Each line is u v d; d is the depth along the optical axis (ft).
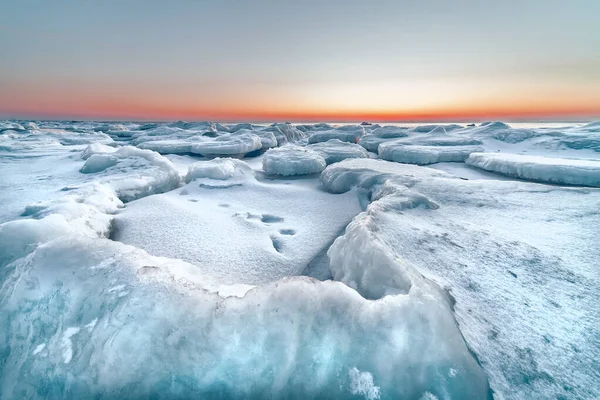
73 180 11.95
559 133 23.21
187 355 2.84
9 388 2.90
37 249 4.18
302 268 6.54
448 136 26.27
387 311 3.08
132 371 2.75
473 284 4.40
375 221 6.50
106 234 7.63
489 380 2.80
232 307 3.14
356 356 2.83
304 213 10.09
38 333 3.22
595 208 7.54
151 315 3.03
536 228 6.52
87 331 3.05
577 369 2.96
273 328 2.98
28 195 9.69
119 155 13.99
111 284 3.46
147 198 10.53
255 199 11.55
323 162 17.71
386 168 13.80
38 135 31.53
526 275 4.65
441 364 2.75
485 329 3.45
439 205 8.25
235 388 2.77
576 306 3.89
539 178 13.41
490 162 16.30
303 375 2.79
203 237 7.73
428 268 4.84
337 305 3.15
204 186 12.75
